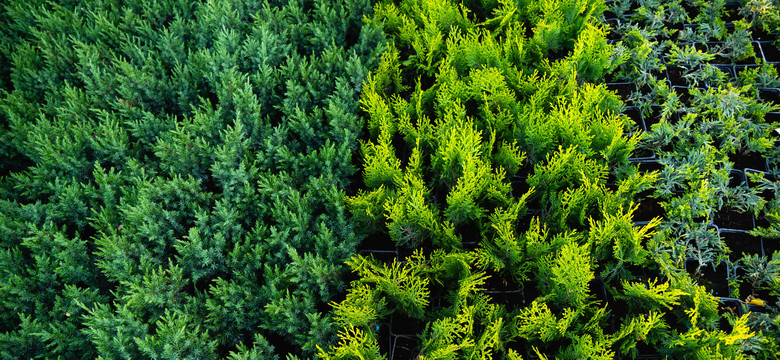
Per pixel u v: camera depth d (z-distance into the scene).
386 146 4.09
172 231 3.98
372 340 3.65
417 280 3.61
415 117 4.81
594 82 5.09
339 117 4.38
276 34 4.98
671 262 3.91
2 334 3.44
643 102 4.94
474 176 4.00
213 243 3.88
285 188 4.14
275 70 4.71
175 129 4.50
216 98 5.14
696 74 4.97
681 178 4.31
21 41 5.12
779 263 3.85
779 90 4.92
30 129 4.58
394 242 4.49
